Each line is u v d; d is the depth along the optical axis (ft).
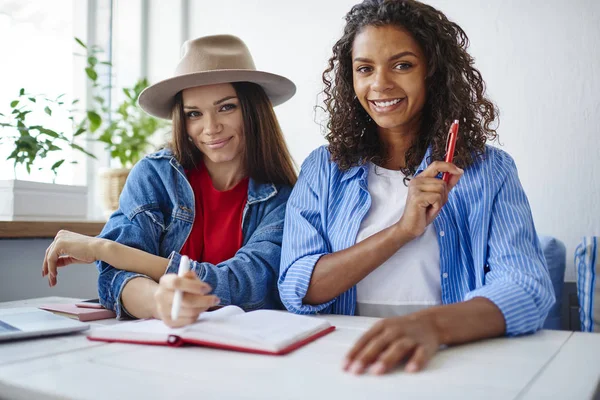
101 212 7.73
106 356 2.32
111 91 8.00
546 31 5.75
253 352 2.37
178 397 1.77
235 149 4.53
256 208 4.46
